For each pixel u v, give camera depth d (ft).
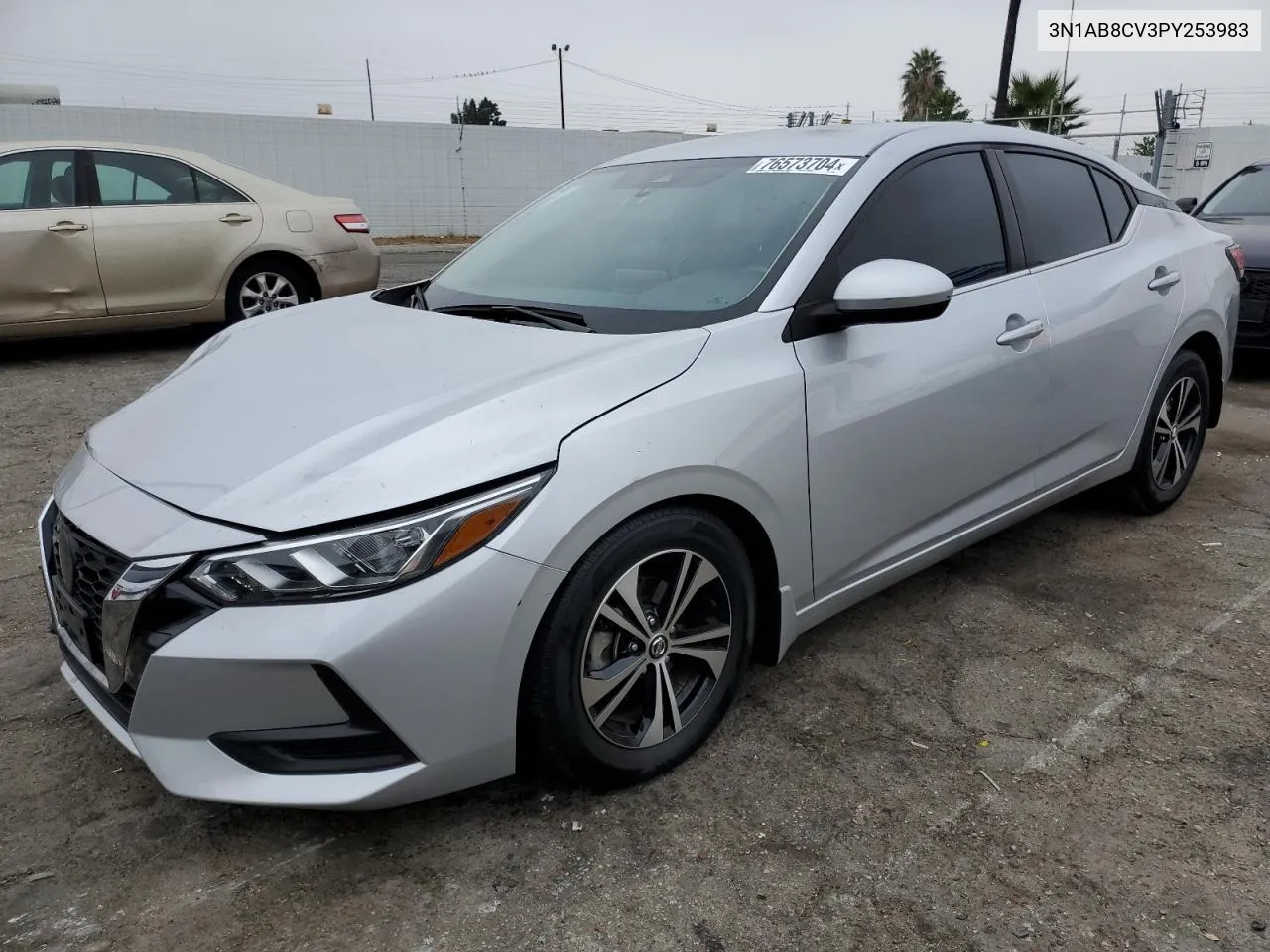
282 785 6.59
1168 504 14.19
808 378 8.46
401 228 71.67
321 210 25.45
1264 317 22.09
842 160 9.93
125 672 6.74
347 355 8.70
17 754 8.48
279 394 8.05
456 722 6.77
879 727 8.83
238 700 6.46
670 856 7.20
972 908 6.68
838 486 8.83
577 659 7.22
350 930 6.53
